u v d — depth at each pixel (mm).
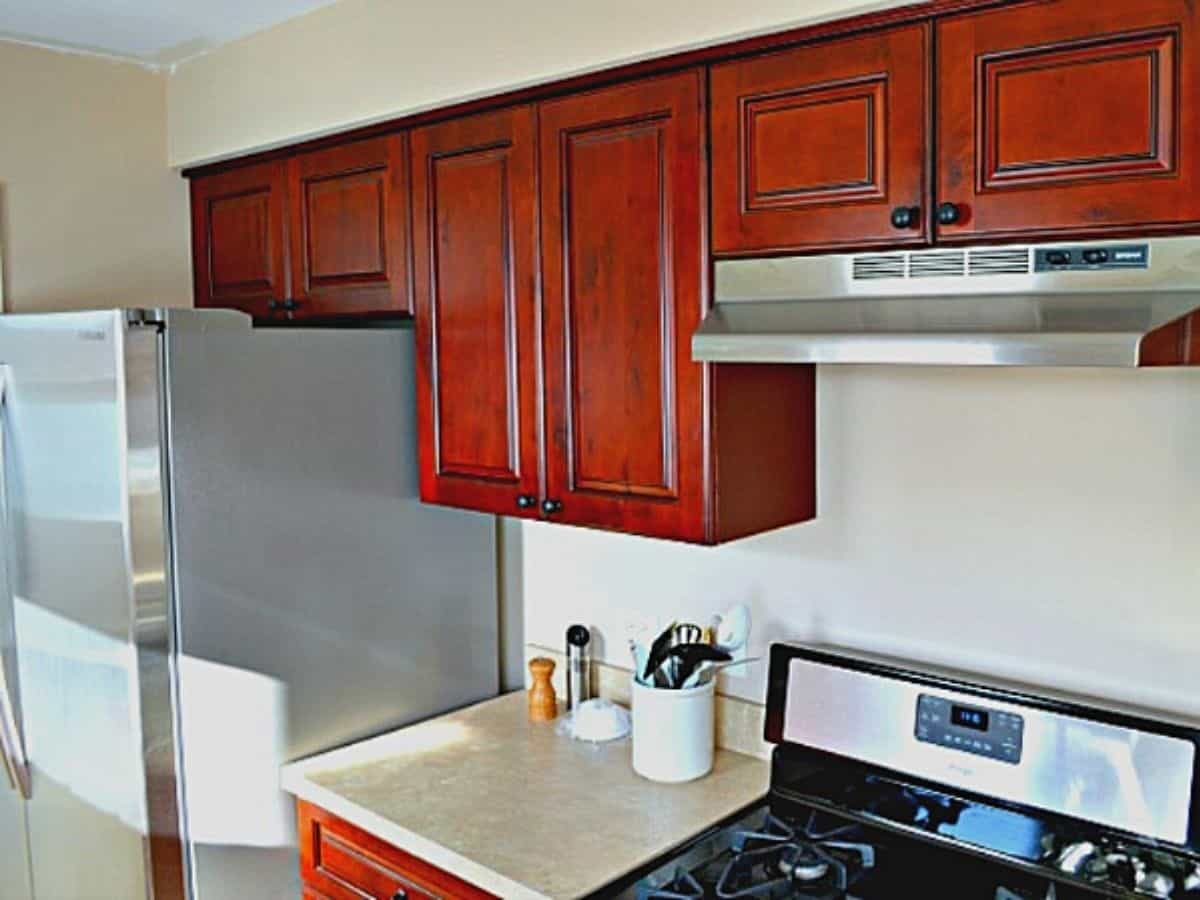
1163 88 1336
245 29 2441
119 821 2041
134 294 2746
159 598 1942
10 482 2197
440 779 2072
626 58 1801
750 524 1898
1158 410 1657
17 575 2227
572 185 1946
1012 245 1475
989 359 1378
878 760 1879
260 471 2062
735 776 2072
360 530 2240
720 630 2057
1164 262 1360
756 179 1704
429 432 2271
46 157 2574
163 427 1919
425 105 2123
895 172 1559
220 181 2701
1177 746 1594
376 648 2293
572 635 2402
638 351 1888
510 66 1968
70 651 2102
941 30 1499
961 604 1884
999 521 1831
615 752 2195
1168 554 1665
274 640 2109
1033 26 1423
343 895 2031
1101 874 1642
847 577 2020
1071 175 1414
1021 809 1726
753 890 1669
